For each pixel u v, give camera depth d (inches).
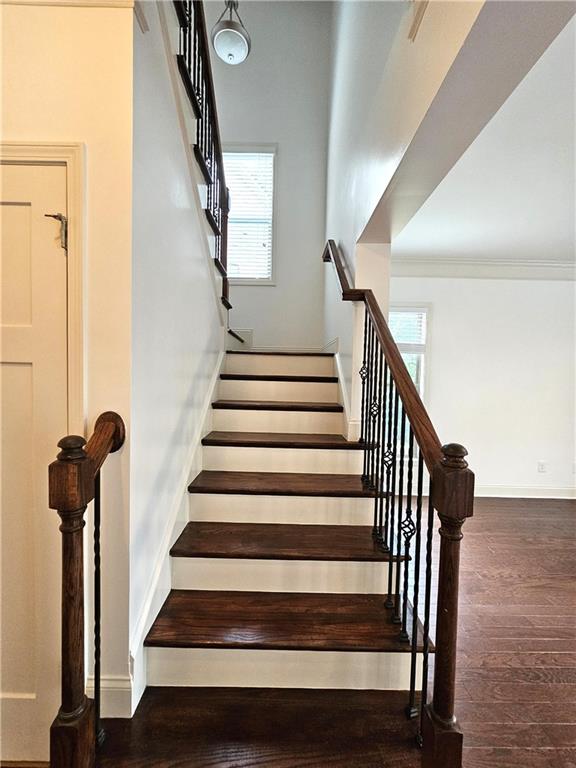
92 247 53.3
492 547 136.3
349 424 99.4
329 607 69.2
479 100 52.6
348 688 61.9
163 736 53.4
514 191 122.5
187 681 61.4
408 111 63.2
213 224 105.0
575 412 199.0
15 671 55.5
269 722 55.9
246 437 99.5
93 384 53.9
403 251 183.0
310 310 190.4
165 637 60.6
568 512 176.6
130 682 55.7
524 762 55.0
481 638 84.3
